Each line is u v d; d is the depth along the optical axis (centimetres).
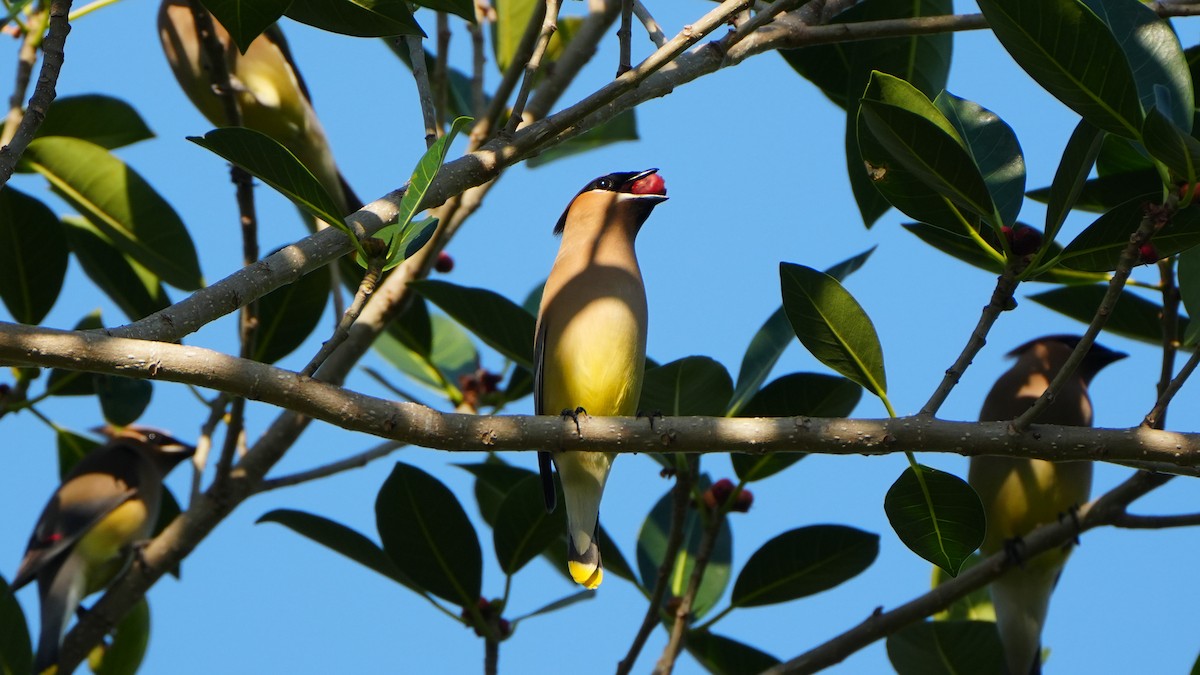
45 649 1038
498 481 1007
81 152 940
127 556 1166
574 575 787
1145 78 636
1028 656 1002
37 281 955
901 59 926
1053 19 539
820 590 900
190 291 974
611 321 825
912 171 602
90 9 848
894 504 625
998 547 1025
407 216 557
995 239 686
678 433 589
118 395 1002
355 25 675
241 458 936
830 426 584
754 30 695
